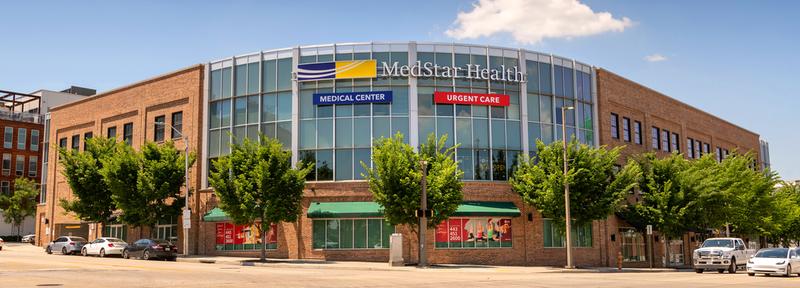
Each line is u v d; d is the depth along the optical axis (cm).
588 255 4319
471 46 4203
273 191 3700
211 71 4534
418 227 3722
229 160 3772
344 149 4084
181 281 2128
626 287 2069
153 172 4300
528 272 3234
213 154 4434
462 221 4003
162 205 4416
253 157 3797
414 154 3616
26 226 8744
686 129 5794
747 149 7188
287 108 4197
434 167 3594
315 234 4038
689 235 5444
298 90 4188
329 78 4131
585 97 4556
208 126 4481
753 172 4856
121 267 2903
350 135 4088
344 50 4162
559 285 2147
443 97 4094
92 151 4697
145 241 3959
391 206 3509
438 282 2259
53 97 9481
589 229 4381
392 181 3519
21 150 8962
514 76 4238
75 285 1909
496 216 3969
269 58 4303
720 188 4306
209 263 3647
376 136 4056
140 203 4300
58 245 4584
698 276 3014
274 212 3688
